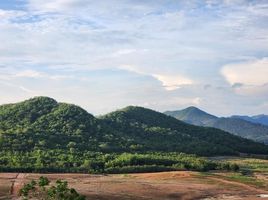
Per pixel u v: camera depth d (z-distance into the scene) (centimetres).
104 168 19750
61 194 9488
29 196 10556
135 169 19762
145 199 12644
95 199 12012
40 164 19188
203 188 14962
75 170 19125
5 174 16575
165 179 16900
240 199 13400
